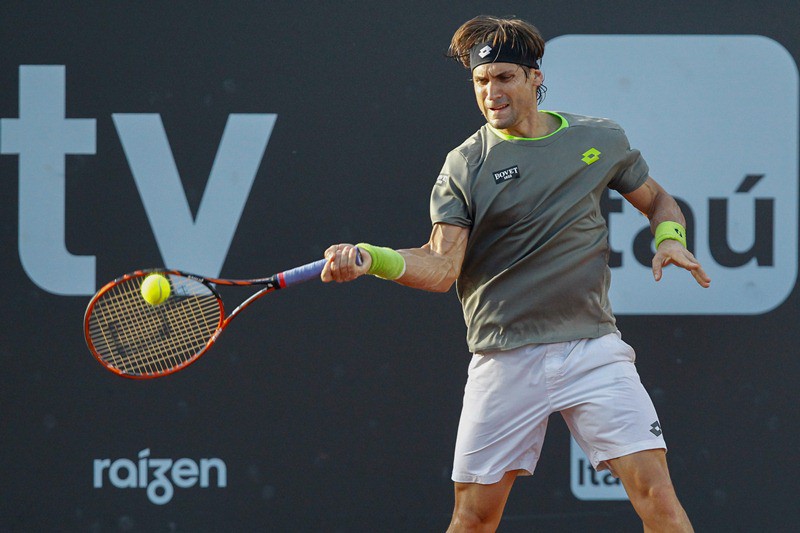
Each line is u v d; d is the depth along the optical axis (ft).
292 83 41.86
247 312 42.22
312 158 41.98
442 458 42.50
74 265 41.93
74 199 41.83
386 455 42.50
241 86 41.78
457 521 34.60
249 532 42.47
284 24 41.73
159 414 42.24
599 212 34.04
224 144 41.91
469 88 41.88
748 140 41.81
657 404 42.19
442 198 33.32
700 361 42.11
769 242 41.91
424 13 41.78
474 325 34.19
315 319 42.32
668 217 34.83
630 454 32.37
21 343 41.98
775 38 41.57
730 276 41.98
